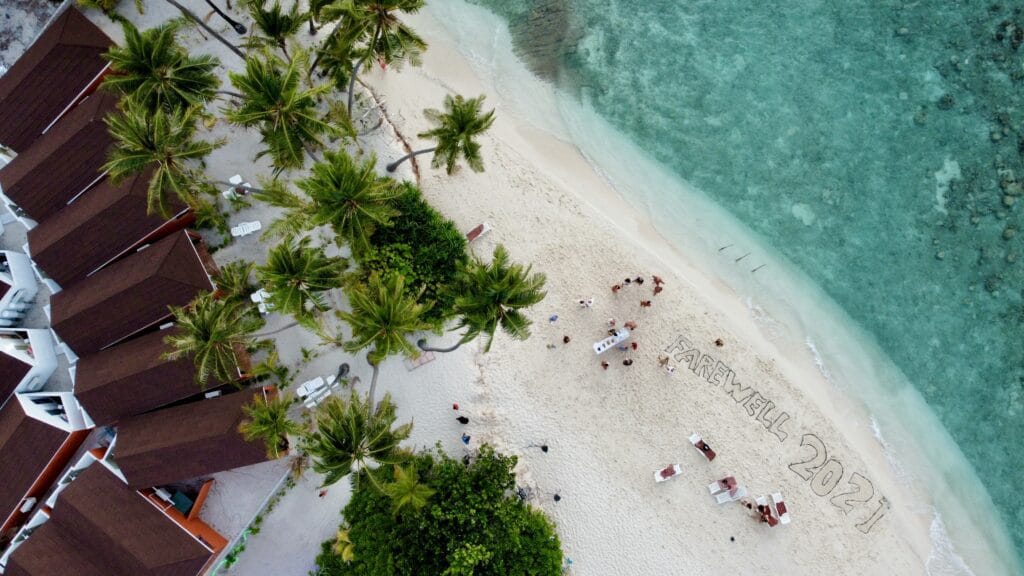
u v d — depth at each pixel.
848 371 28.05
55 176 24.41
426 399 26.03
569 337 27.16
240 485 25.11
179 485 24.84
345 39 20.58
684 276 28.20
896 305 28.67
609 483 26.47
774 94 29.56
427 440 25.81
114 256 24.48
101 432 25.50
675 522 26.39
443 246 25.75
